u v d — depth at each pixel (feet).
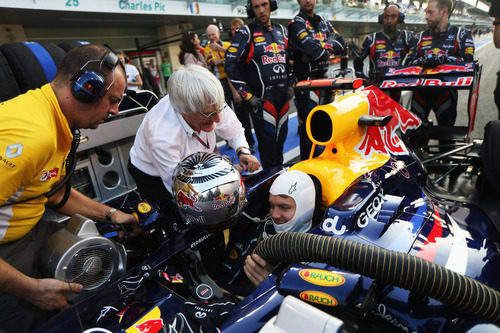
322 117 4.80
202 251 4.57
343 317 3.18
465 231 4.28
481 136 13.43
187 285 3.68
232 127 5.91
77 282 3.45
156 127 4.65
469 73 8.20
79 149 6.53
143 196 5.99
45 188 3.63
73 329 3.05
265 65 9.58
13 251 3.69
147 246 4.56
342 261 2.91
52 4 20.94
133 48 37.86
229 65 9.58
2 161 2.86
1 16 22.35
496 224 7.10
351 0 50.44
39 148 3.02
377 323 3.25
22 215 3.57
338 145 4.78
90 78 3.23
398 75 9.02
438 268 2.69
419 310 3.09
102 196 7.29
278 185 4.35
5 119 2.93
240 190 3.67
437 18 11.87
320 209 4.66
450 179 9.09
